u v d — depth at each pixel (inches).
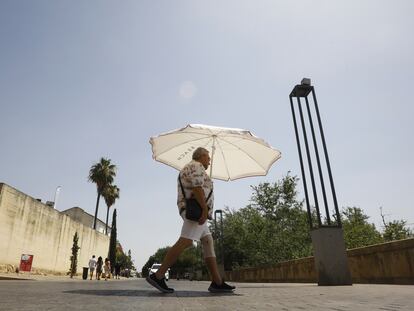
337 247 294.8
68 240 1176.2
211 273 160.1
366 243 1262.3
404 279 294.4
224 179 240.1
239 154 231.9
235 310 79.0
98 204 1702.8
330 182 318.0
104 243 1705.2
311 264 532.7
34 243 904.3
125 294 136.9
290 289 202.5
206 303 98.4
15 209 794.2
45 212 968.9
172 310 77.8
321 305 91.8
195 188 149.9
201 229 152.6
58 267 1085.1
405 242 293.9
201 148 168.6
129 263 4037.9
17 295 120.0
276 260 1112.8
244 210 1267.2
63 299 104.3
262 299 115.8
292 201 1195.9
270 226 1179.9
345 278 286.8
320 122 347.6
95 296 120.2
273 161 240.8
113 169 1761.8
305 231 1144.8
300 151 349.4
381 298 114.8
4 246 751.7
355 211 1380.4
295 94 371.6
